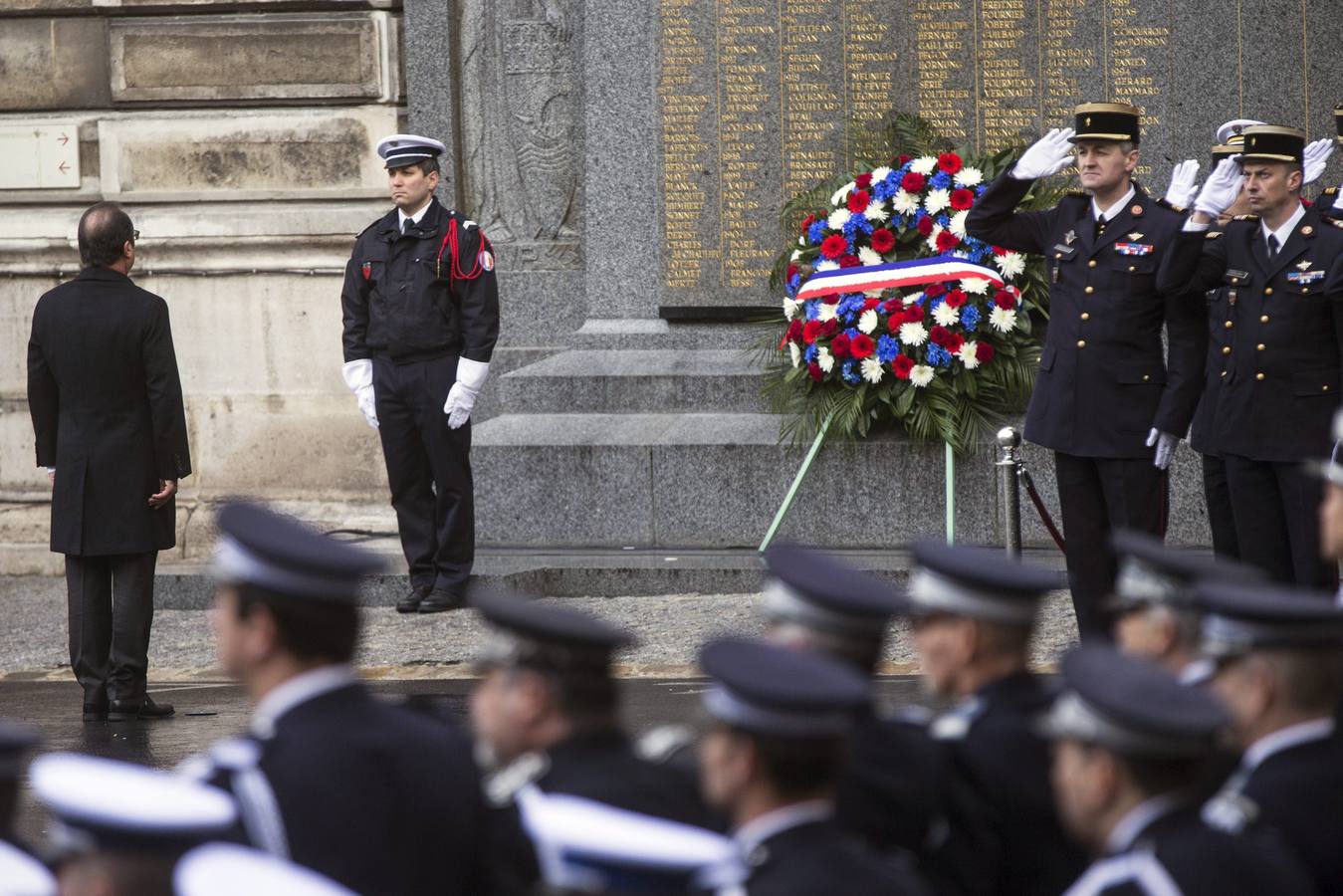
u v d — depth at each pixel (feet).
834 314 63.57
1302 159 44.29
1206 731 15.08
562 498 67.77
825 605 19.26
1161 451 44.47
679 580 62.44
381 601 62.44
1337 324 43.42
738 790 15.58
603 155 70.95
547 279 73.41
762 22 69.00
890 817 19.26
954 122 68.44
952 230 63.67
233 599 17.58
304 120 73.82
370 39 73.36
